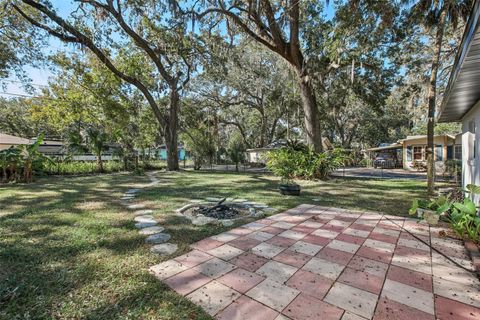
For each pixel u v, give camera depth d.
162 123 13.80
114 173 12.73
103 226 3.59
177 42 11.05
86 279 2.13
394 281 2.12
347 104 19.27
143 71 13.88
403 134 26.69
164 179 9.85
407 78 11.58
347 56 8.56
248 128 26.25
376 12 6.71
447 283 2.09
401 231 3.44
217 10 8.78
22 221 3.82
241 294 1.94
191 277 2.19
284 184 6.38
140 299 1.86
